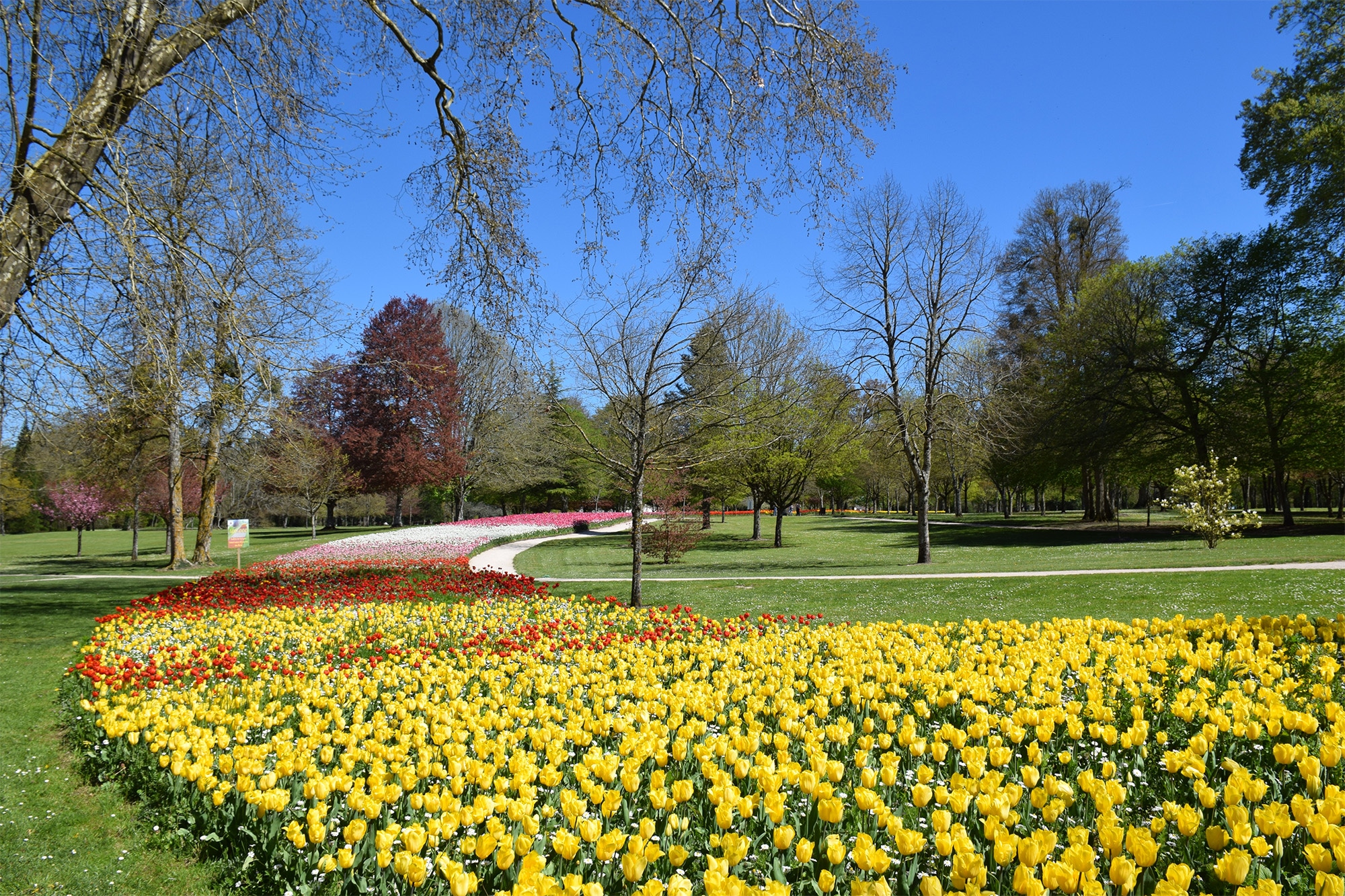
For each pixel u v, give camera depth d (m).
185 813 5.12
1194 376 33.62
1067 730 4.99
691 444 15.98
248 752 4.90
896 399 24.69
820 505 91.00
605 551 34.94
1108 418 35.28
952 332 24.11
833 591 17.38
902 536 41.66
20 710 8.58
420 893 3.66
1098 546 28.16
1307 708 5.20
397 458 52.19
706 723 5.68
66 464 30.22
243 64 8.84
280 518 80.94
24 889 4.45
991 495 71.94
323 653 10.28
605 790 4.46
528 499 71.88
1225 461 34.25
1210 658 6.41
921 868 3.72
